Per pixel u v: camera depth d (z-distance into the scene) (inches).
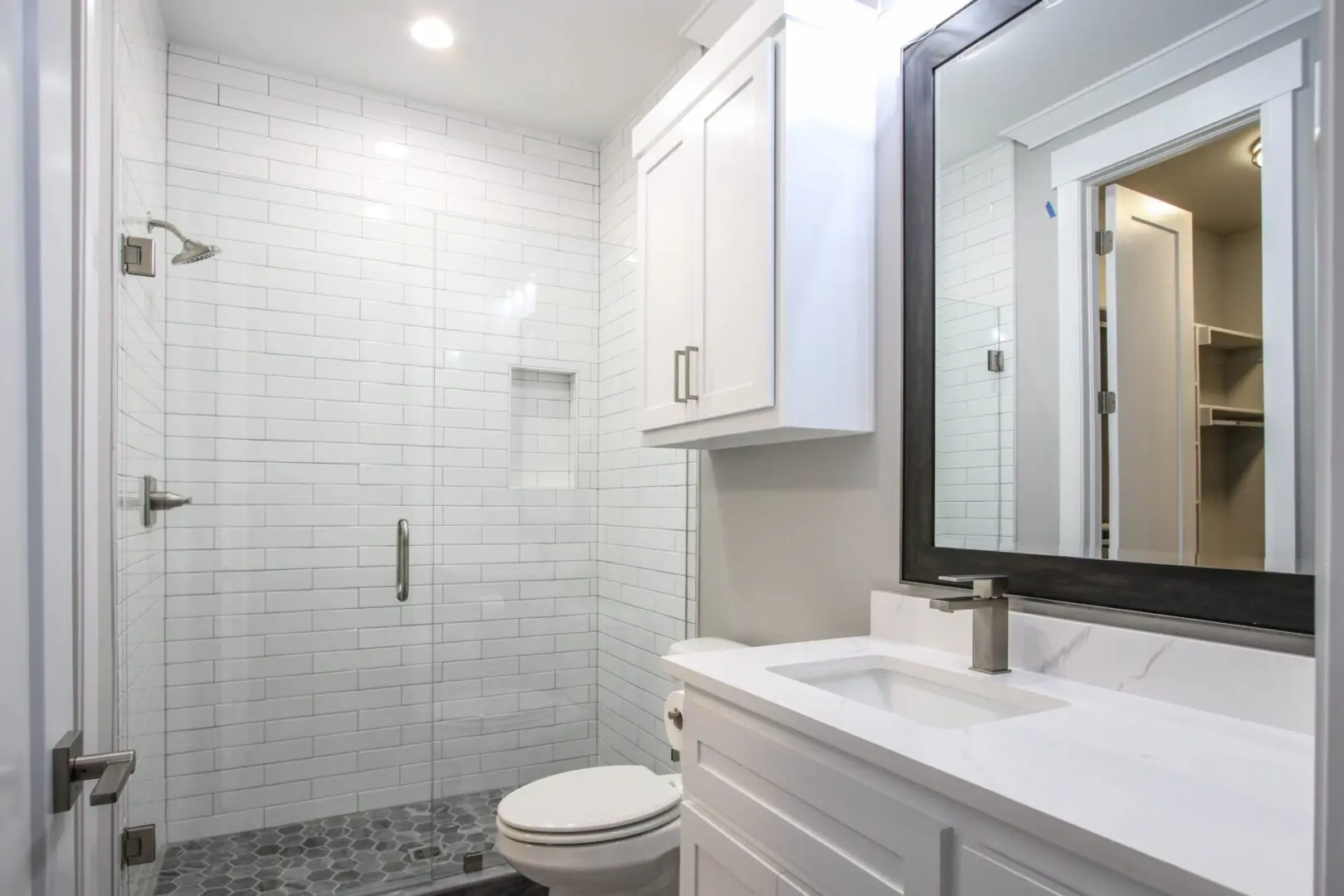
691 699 53.4
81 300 35.5
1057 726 39.3
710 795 50.7
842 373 64.0
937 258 61.5
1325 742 16.5
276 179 109.8
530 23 99.5
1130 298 48.3
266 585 98.2
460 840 94.3
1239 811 28.8
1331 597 16.5
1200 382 44.2
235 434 97.0
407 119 119.4
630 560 108.3
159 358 87.1
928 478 61.2
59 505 31.8
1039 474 53.4
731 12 91.8
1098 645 47.1
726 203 67.1
